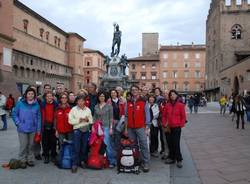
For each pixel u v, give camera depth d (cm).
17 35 5566
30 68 5594
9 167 992
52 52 7281
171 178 900
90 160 998
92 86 1136
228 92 5894
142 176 918
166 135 1091
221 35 6600
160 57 11869
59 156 1020
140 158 1009
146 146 984
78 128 991
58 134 1038
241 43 6531
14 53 4975
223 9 6588
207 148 1353
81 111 1001
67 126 1023
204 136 1720
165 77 11838
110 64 3438
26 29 5938
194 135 1766
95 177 903
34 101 1026
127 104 1012
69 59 8338
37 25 6425
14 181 852
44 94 1116
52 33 7275
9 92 3750
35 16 6275
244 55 6412
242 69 4959
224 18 6588
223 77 6322
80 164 1023
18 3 5500
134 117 990
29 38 6059
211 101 7406
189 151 1291
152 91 1222
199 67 11731
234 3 6556
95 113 1043
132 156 953
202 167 1026
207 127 2177
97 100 1066
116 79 3331
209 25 8006
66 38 8262
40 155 1152
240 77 5078
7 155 1176
